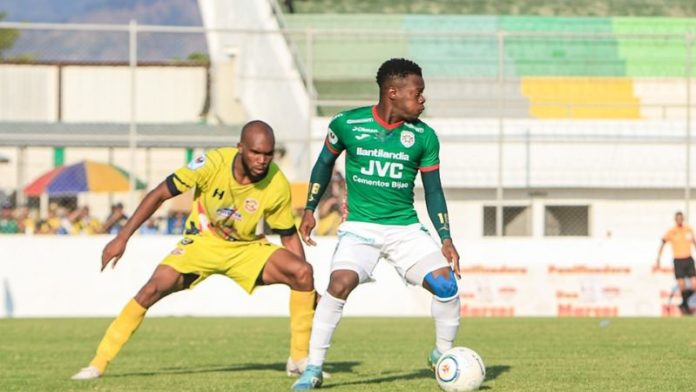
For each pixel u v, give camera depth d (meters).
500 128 65.62
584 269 63.03
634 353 33.25
